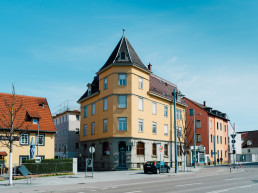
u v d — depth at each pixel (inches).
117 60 1509.6
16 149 1366.9
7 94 1502.2
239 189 607.5
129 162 1424.7
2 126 1322.6
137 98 1520.7
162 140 1706.4
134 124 1477.6
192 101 2493.8
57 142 2362.2
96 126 1636.3
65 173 1103.6
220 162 2561.5
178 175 1126.4
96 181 875.4
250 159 3248.0
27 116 1449.3
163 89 1835.6
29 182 828.6
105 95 1553.9
